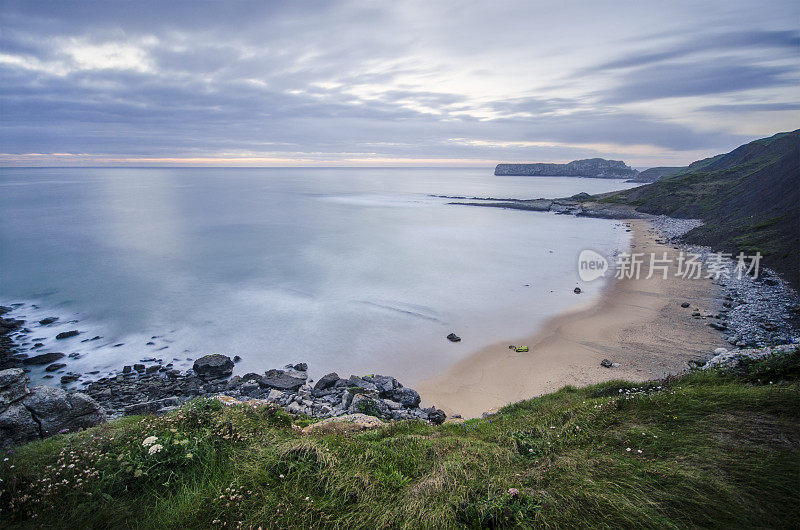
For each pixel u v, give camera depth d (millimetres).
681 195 92000
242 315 31109
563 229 77750
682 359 21219
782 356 10078
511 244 61562
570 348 23656
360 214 104250
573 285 38000
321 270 45000
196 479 6051
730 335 23844
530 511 5379
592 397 13031
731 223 55344
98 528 5125
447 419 16125
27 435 7824
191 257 51844
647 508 5266
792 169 55500
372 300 34250
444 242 63375
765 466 5801
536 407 13523
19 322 30203
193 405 8055
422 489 5871
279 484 5949
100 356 24688
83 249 56906
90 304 34062
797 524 4855
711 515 5113
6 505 5320
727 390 8453
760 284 33281
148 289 38062
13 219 88875
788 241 39062
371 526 5195
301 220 90938
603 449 7031
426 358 23469
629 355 22141
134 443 6684
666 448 6750
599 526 5074
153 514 5383
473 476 6285
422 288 37781
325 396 18625
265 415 9367
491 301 33688
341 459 6684
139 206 119625
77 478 5699
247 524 5141
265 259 50656
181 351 25297
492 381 20297
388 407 16531
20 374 8289
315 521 5262
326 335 27172
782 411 7289
